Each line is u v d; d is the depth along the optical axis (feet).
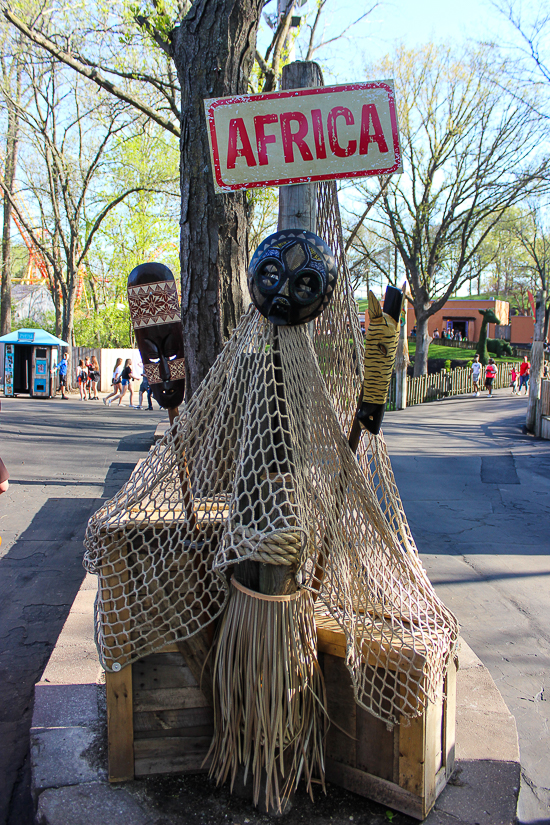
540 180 80.38
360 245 94.43
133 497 6.91
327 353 7.50
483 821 6.35
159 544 6.72
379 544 6.97
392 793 6.43
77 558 16.78
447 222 93.66
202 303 12.23
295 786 6.45
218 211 12.00
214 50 11.81
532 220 113.91
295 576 6.17
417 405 78.64
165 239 87.45
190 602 6.93
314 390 6.48
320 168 6.77
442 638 6.52
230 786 6.74
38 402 66.80
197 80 11.94
